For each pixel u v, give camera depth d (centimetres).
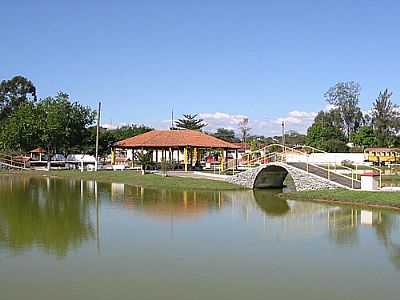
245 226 2258
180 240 1947
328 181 3356
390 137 9612
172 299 1245
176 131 5872
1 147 7125
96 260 1627
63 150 7150
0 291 1310
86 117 6950
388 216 2488
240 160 4962
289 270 1507
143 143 5697
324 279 1411
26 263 1584
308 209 2794
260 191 3906
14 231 2116
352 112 10062
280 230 2152
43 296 1271
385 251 1748
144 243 1884
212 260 1627
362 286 1353
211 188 4022
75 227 2222
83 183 4738
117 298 1255
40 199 3319
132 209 2828
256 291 1307
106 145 7338
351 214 2570
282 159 4047
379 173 3359
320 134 9306
